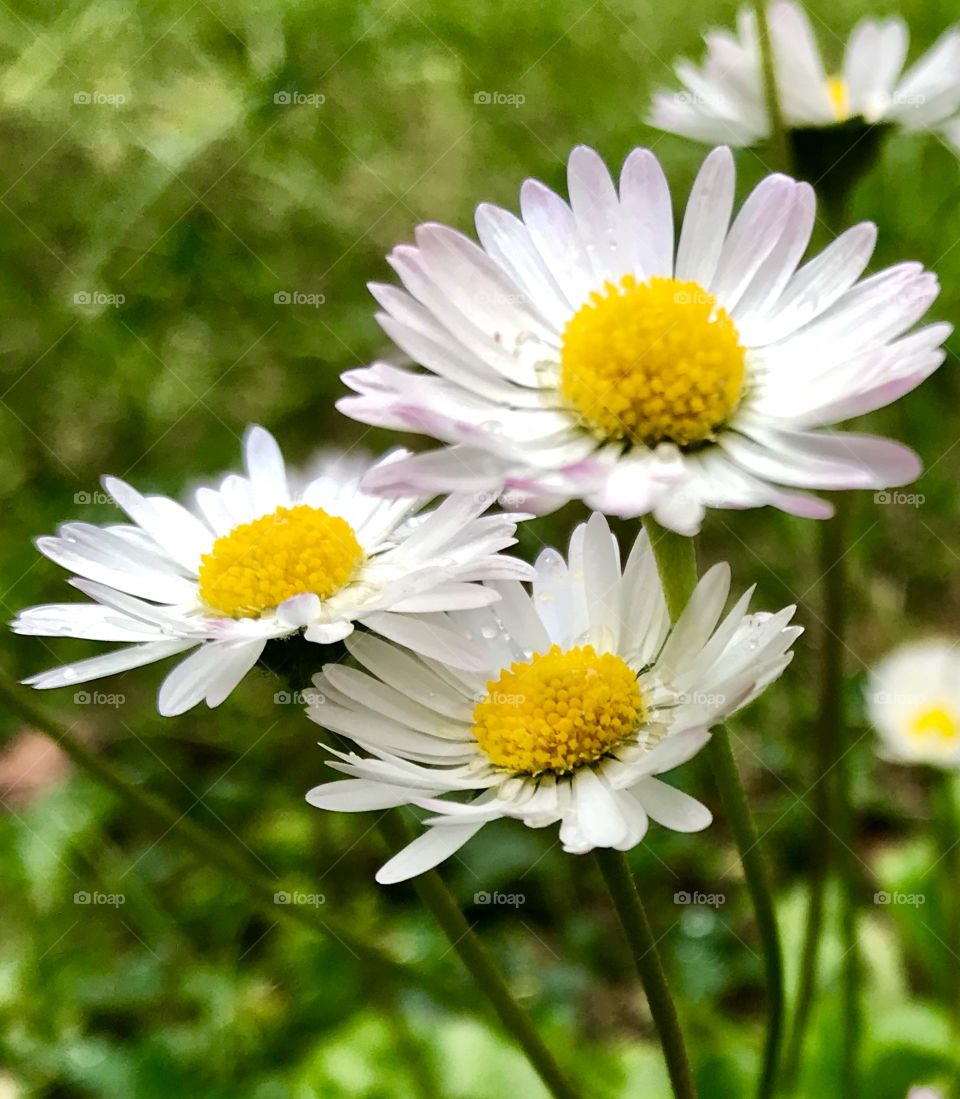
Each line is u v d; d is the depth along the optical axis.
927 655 0.10
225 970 0.11
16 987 0.11
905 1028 0.10
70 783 0.12
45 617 0.07
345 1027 0.10
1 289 0.14
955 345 0.13
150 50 0.14
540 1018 0.10
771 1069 0.07
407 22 0.14
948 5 0.13
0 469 0.14
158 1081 0.10
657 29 0.14
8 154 0.14
